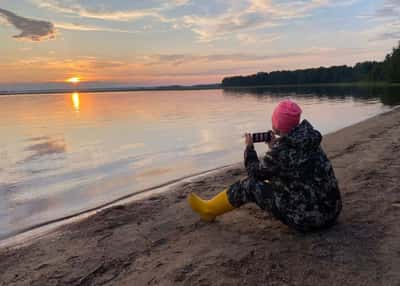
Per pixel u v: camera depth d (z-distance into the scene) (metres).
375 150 7.96
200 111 28.95
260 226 3.98
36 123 21.78
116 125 19.47
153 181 7.14
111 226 4.38
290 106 3.19
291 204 3.35
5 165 9.14
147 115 26.19
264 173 3.39
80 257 3.58
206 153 10.27
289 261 3.14
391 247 3.27
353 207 4.33
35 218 5.16
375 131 11.40
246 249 3.44
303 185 3.29
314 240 3.48
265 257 3.24
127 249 3.69
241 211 4.49
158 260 3.38
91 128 18.17
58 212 5.42
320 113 22.45
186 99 60.62
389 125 12.76
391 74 85.19
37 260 3.60
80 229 4.38
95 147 12.02
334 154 7.88
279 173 3.30
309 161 3.24
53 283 3.11
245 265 3.13
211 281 2.93
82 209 5.54
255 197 3.60
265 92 77.94
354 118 18.78
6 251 3.92
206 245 3.62
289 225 3.50
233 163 8.62
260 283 2.85
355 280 2.80
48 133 16.36
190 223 4.28
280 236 3.65
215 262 3.23
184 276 3.03
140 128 17.55
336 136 11.20
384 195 4.73
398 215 4.02
